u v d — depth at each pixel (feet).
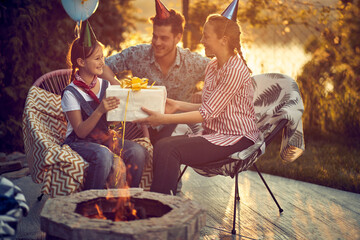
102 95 9.08
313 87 17.98
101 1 17.66
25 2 13.91
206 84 9.27
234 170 8.79
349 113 17.28
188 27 18.28
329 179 12.04
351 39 17.42
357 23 17.35
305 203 10.41
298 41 18.89
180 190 11.18
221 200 10.61
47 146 7.97
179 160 8.29
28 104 9.12
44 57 14.73
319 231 8.68
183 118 8.27
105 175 8.07
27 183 11.54
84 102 8.58
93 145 8.31
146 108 8.05
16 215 5.46
